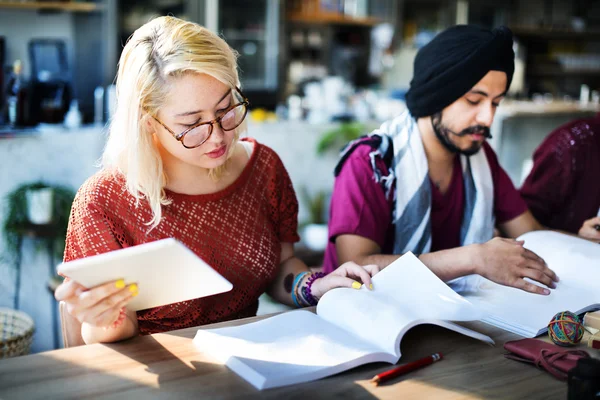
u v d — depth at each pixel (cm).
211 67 118
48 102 379
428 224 169
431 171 173
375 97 518
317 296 137
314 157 449
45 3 417
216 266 140
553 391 94
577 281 135
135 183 127
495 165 188
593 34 752
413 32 650
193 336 112
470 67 155
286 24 564
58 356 103
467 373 99
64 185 342
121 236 131
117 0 432
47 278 327
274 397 90
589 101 678
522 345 107
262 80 545
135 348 107
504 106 534
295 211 157
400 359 104
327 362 98
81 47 441
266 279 146
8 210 317
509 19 701
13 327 274
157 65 119
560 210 206
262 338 106
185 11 490
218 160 126
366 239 161
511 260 136
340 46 600
